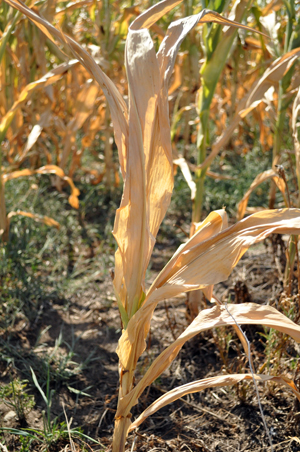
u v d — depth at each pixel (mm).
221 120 4922
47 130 4000
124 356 1160
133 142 1039
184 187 3982
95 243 3271
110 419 1676
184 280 1061
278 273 2447
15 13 2418
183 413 1688
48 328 2264
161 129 1093
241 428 1585
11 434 1566
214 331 2051
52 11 2752
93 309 2428
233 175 4297
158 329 2230
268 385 1689
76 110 3371
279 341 1697
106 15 3572
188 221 3635
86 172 4242
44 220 2955
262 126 3643
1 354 1976
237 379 1139
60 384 1866
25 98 2455
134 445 1506
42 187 4074
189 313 2205
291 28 2189
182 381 1860
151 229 1208
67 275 2805
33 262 2707
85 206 3756
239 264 2838
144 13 1059
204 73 1931
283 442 1505
